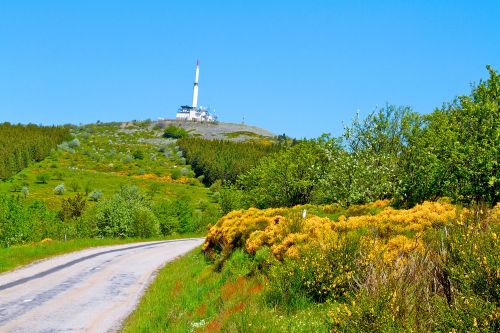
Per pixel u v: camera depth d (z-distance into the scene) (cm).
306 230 1480
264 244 1691
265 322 856
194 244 4875
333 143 3522
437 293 637
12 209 5350
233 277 1562
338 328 669
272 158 5025
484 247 578
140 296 1886
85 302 1727
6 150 15400
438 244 712
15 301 1692
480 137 1856
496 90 1914
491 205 1460
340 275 986
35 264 2709
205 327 1048
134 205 6988
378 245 1044
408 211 1605
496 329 508
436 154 2048
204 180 17400
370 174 2756
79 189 13338
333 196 2966
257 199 4681
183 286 1919
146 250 3888
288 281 1059
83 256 3194
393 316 607
